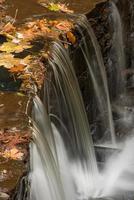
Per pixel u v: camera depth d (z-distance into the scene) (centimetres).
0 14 654
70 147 598
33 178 437
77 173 610
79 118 632
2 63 536
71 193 569
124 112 793
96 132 723
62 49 596
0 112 455
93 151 671
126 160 687
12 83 503
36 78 516
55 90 554
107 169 662
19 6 682
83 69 671
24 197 396
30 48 572
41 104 493
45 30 620
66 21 654
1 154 402
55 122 555
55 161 508
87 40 677
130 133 749
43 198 459
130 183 645
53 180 484
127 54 866
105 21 748
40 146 450
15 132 429
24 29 618
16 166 392
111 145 719
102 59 739
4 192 365
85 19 677
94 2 723
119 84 845
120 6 805
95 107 729
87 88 691
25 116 451
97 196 607
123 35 839
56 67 563
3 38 593
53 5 697
